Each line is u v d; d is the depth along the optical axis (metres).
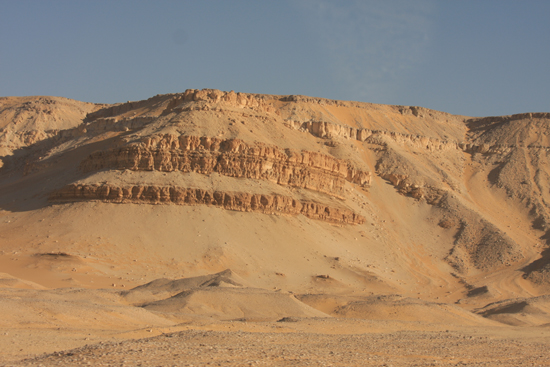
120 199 95.12
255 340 36.28
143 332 38.50
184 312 52.88
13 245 85.44
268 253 93.31
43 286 66.56
